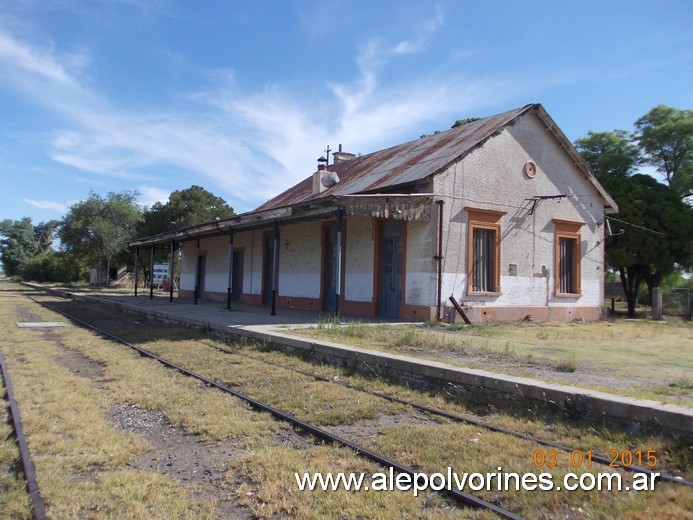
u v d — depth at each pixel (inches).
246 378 309.4
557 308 683.4
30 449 191.0
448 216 579.2
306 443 205.2
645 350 397.4
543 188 682.2
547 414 223.6
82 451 191.2
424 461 179.2
